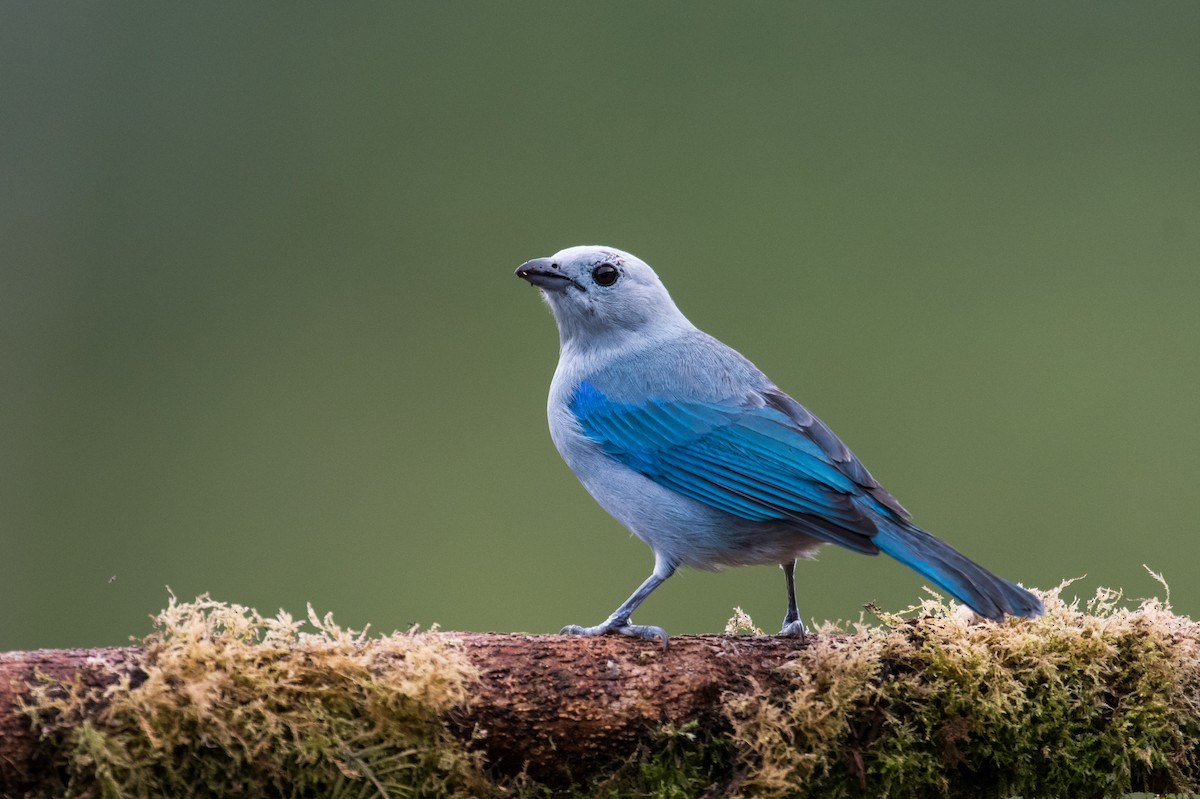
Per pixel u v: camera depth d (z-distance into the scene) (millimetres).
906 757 8469
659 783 8391
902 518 10117
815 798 8500
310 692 7805
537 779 8438
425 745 7988
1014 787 8766
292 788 7750
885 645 8727
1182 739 8680
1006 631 8883
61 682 7500
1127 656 8852
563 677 8406
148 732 7395
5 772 7355
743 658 8766
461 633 8578
